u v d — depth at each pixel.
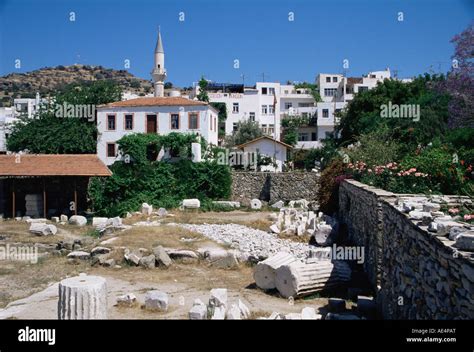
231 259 18.36
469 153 16.83
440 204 10.79
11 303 13.71
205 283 16.03
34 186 35.59
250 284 15.69
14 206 33.25
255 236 23.50
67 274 17.80
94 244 21.80
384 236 11.56
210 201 36.72
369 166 23.47
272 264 14.48
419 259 7.71
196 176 38.03
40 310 12.71
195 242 21.45
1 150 46.88
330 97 95.81
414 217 8.43
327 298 14.05
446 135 27.14
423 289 7.43
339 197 27.98
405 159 18.83
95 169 33.56
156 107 41.19
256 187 40.09
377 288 12.11
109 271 18.02
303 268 14.08
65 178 35.72
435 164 16.05
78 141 42.66
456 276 5.80
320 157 50.62
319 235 21.39
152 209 33.22
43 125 44.16
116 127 41.59
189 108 41.06
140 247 20.00
